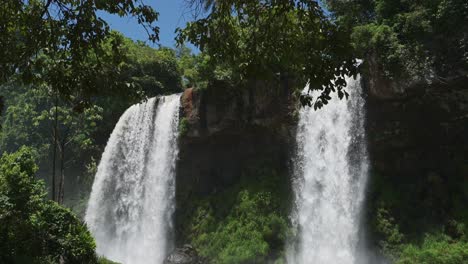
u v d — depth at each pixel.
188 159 32.56
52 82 11.85
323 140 27.05
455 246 21.64
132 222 33.56
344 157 26.12
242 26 11.77
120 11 11.57
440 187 24.00
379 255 23.67
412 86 22.56
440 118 23.78
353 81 25.94
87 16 11.33
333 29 10.28
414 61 22.30
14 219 17.31
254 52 11.11
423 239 22.83
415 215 24.02
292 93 27.66
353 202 25.41
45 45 11.85
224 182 31.53
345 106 26.31
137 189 34.06
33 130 43.81
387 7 24.58
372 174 25.52
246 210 28.11
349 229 25.12
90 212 35.25
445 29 22.30
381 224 24.19
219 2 11.30
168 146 32.94
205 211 30.58
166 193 32.56
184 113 32.06
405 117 24.20
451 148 24.38
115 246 33.69
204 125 30.95
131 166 34.91
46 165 42.56
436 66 22.33
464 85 22.16
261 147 30.34
